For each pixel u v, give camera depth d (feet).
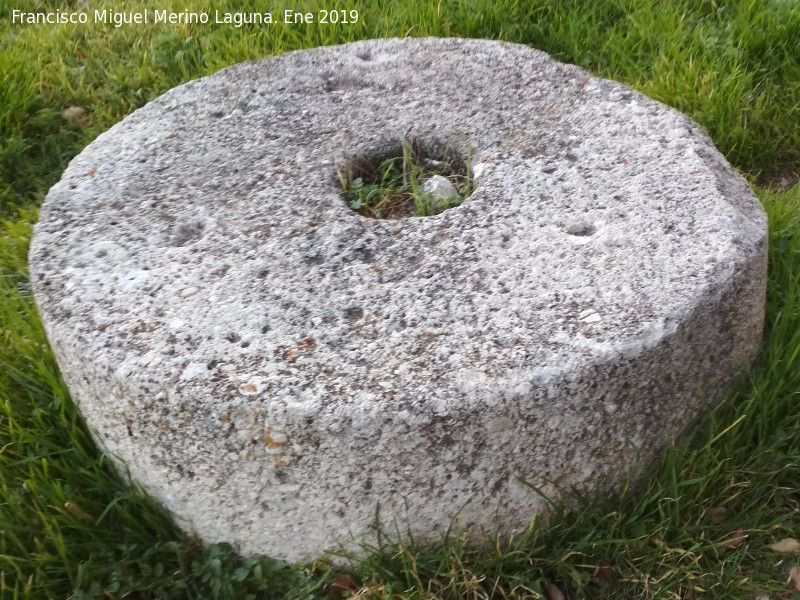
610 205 5.57
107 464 5.44
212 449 4.55
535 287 4.95
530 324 4.69
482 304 4.85
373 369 4.49
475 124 6.59
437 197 6.05
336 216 5.66
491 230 5.42
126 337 4.76
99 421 4.99
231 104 7.04
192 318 4.86
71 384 5.08
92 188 6.07
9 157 8.82
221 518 4.94
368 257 5.28
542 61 7.35
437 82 7.18
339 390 4.37
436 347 4.59
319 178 6.08
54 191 6.05
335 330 4.75
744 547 5.16
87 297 5.06
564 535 5.03
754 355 5.64
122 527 5.32
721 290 4.93
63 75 10.09
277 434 4.38
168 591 5.12
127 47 11.02
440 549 4.92
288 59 7.64
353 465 4.45
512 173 5.96
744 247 5.16
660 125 6.31
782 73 9.36
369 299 4.95
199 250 5.41
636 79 9.40
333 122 6.75
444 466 4.51
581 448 4.76
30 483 5.30
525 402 4.39
